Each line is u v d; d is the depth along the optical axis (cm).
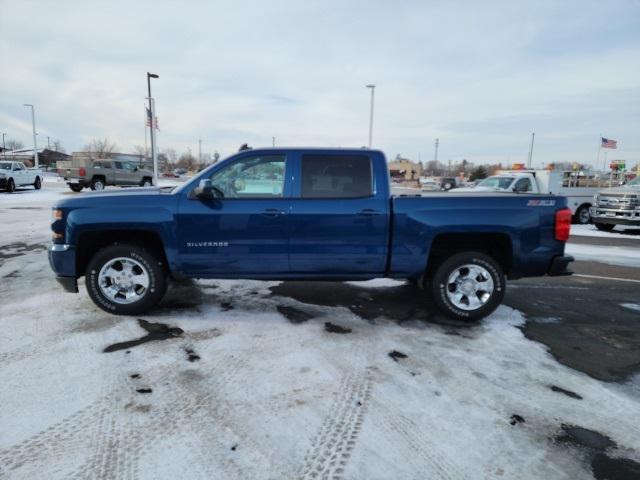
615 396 322
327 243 450
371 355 379
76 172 2267
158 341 398
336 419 285
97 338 402
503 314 499
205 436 264
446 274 458
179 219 441
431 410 298
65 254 443
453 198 453
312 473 235
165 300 517
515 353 391
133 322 444
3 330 417
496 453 255
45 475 229
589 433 277
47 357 363
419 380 338
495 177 1526
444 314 474
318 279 466
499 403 308
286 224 445
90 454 246
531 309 522
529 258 455
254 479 230
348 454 251
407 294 563
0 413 283
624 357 389
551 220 454
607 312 517
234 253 449
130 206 443
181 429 271
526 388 330
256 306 503
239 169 452
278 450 253
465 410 299
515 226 447
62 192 2353
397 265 457
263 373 344
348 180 454
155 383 325
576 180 2061
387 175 458
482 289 464
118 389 315
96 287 453
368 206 448
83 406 293
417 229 448
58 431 266
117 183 2422
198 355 372
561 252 458
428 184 4916
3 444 253
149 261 453
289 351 384
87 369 343
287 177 451
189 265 453
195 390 317
